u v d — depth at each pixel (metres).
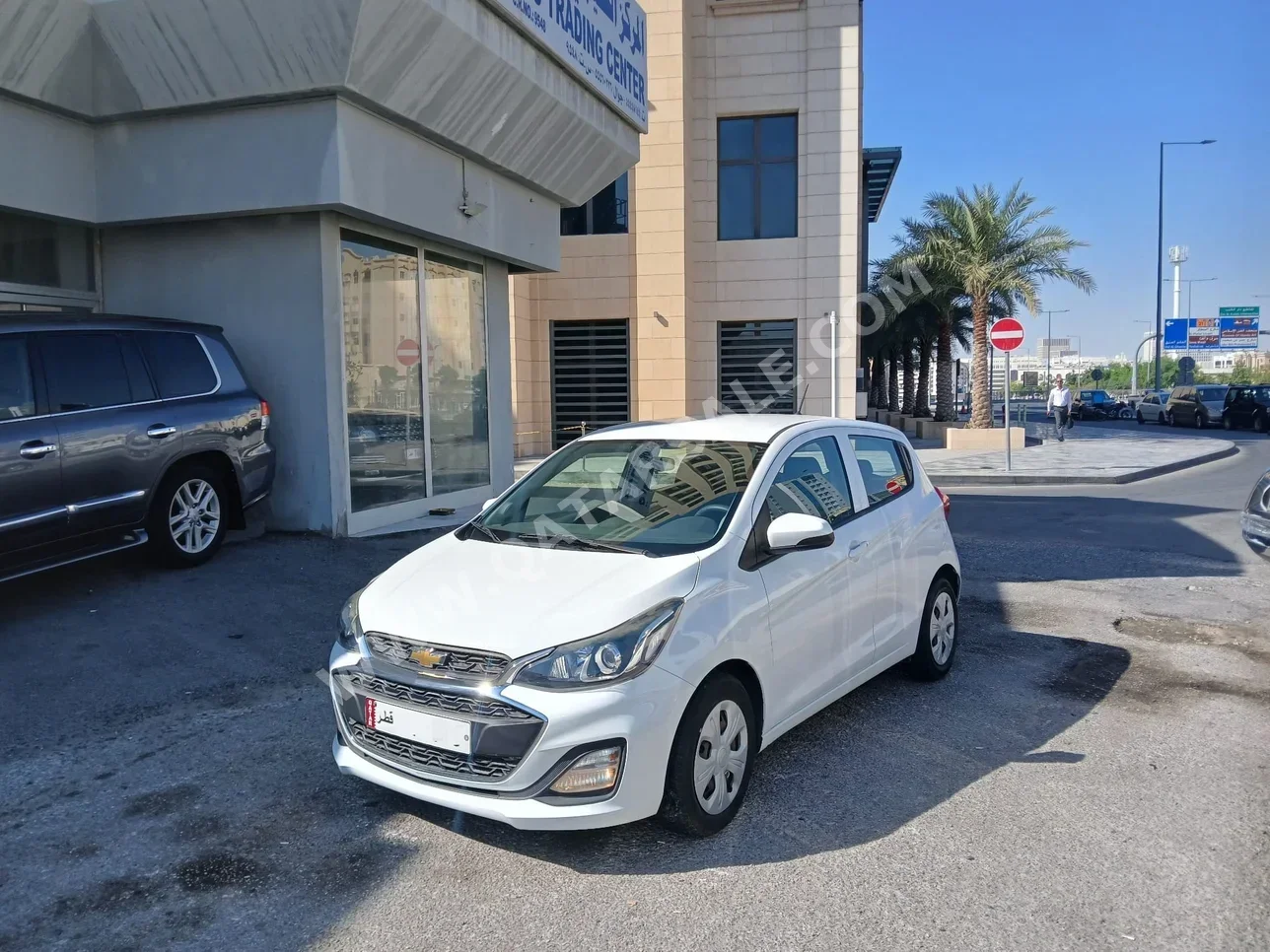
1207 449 22.09
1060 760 4.45
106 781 4.17
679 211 20.36
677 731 3.48
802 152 20.94
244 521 7.62
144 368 6.72
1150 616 7.19
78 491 6.06
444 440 10.38
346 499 8.52
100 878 3.42
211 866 3.49
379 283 9.10
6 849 3.62
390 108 8.19
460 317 10.72
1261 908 3.19
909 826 3.78
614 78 11.72
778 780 4.22
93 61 7.73
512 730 3.28
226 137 7.97
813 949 2.97
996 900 3.24
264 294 8.34
